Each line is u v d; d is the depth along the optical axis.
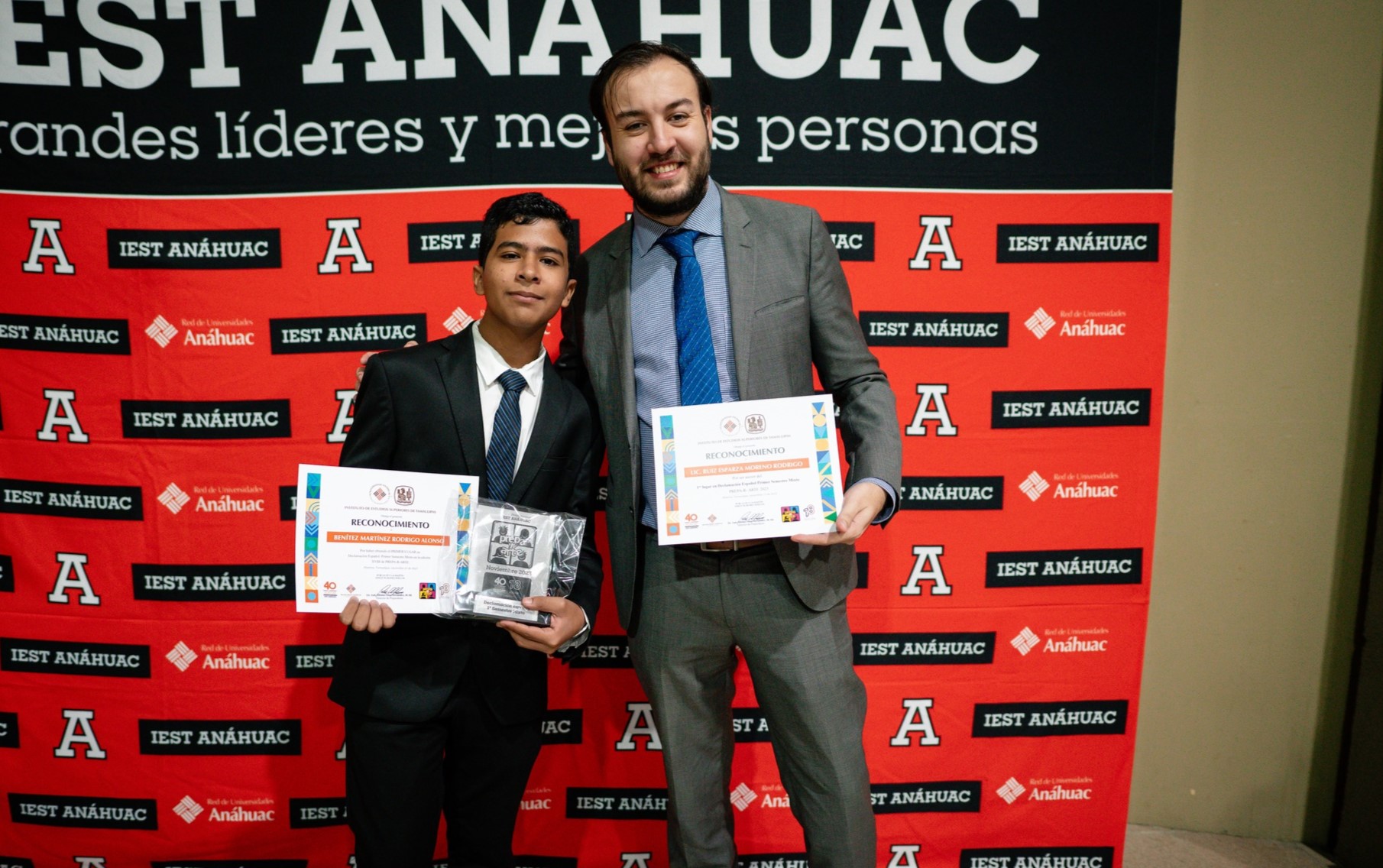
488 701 1.43
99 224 1.91
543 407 1.44
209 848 2.05
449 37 1.88
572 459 1.47
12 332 1.94
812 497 1.35
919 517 2.00
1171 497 2.10
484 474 1.42
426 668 1.40
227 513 1.98
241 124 1.90
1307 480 2.06
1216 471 2.09
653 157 1.34
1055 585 2.02
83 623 2.01
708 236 1.45
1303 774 2.13
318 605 1.31
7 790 2.05
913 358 1.97
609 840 2.07
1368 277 2.00
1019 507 2.01
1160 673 2.14
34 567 2.00
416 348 1.44
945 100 1.92
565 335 1.64
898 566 2.02
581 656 2.03
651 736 2.04
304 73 1.89
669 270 1.45
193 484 1.98
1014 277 1.96
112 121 1.90
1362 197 1.99
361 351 1.95
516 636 1.40
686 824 1.55
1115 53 1.92
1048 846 2.08
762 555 1.45
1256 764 2.15
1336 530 2.07
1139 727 2.17
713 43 1.89
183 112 1.90
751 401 1.38
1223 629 2.12
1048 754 2.06
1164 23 1.91
